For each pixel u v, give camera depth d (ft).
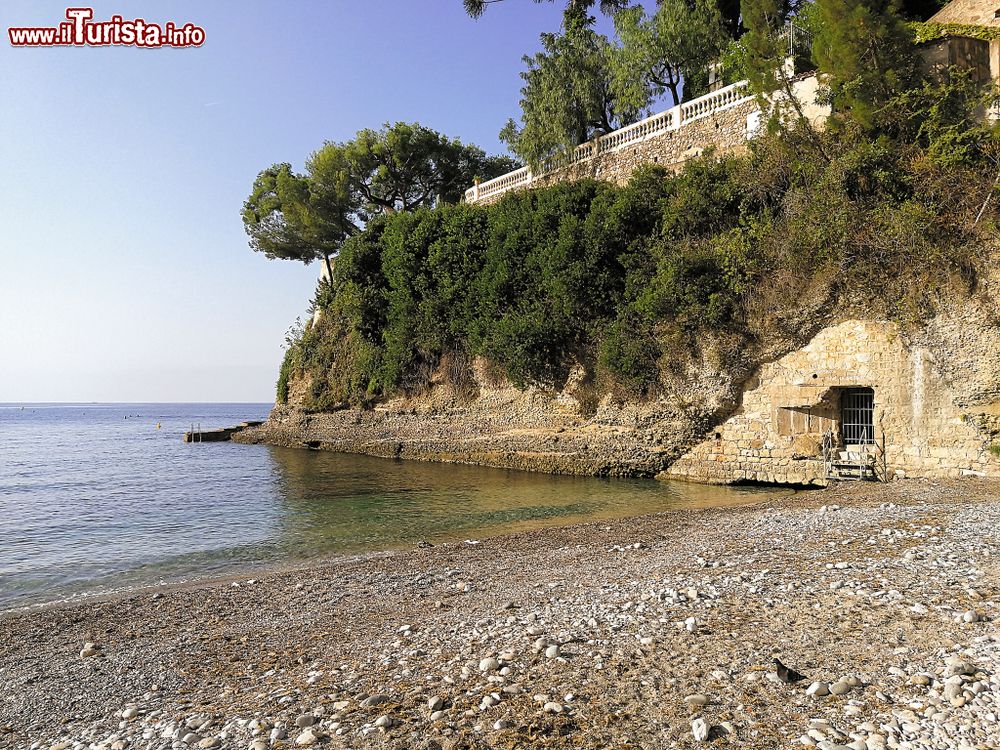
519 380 94.99
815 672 18.40
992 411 57.26
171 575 44.50
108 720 20.24
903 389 62.54
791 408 70.03
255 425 224.12
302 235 160.86
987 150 57.82
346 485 87.20
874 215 61.93
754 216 71.67
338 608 32.17
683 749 14.84
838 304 65.72
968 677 17.02
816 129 71.56
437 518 62.08
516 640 23.24
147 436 289.12
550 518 60.23
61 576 44.96
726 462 75.66
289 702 19.45
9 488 98.27
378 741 16.19
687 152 89.56
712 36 97.96
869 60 63.16
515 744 15.53
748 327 71.41
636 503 66.49
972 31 67.41
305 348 156.25
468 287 103.50
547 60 108.78
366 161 156.66
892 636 20.53
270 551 50.83
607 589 30.35
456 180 166.30
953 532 35.86
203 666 24.68
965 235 58.18
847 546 34.50
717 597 26.40
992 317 56.75
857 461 64.85
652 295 75.61
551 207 92.38
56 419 633.20
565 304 88.17
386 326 124.16
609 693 17.99
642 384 81.92
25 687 23.66
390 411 123.13
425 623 27.73
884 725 14.98
